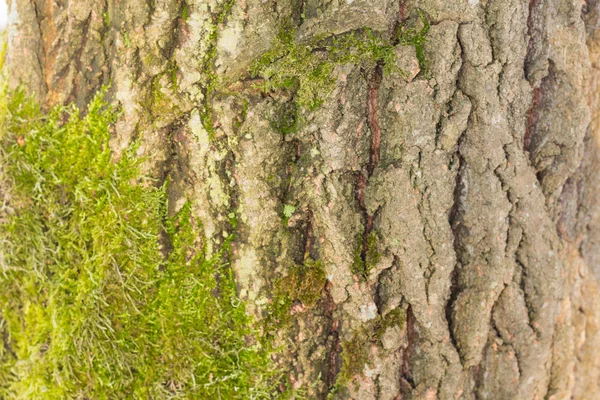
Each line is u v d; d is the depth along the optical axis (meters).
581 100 0.90
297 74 0.87
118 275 0.87
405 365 0.91
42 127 0.87
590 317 0.95
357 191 0.89
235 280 0.88
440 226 0.89
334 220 0.88
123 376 0.88
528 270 0.91
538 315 0.91
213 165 0.88
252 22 0.87
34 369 0.88
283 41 0.87
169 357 0.88
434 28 0.87
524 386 0.91
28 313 0.89
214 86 0.87
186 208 0.88
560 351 0.93
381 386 0.90
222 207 0.88
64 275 0.88
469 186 0.89
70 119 0.87
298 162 0.88
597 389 0.95
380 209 0.89
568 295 0.93
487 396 0.92
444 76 0.87
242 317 0.88
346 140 0.87
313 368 0.90
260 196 0.88
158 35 0.86
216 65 0.87
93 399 0.88
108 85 0.87
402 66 0.87
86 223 0.87
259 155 0.87
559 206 0.93
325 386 0.90
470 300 0.90
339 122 0.87
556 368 0.93
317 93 0.87
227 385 0.88
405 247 0.88
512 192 0.90
